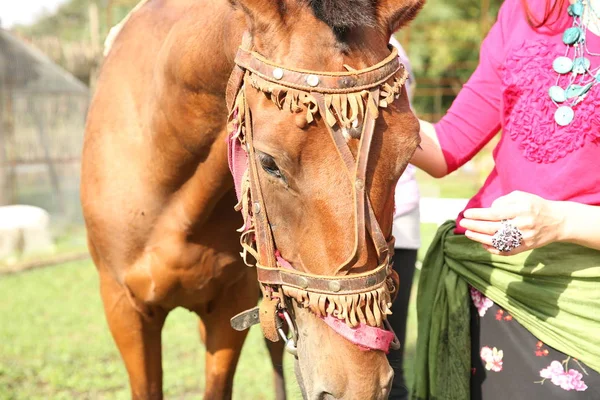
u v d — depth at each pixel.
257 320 1.71
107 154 2.28
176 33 1.99
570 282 1.73
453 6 20.20
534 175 1.76
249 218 1.57
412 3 1.53
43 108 10.79
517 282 1.80
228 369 2.51
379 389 1.43
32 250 8.47
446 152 2.03
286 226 1.47
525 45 1.78
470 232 1.64
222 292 2.39
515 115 1.79
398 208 2.58
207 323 2.49
